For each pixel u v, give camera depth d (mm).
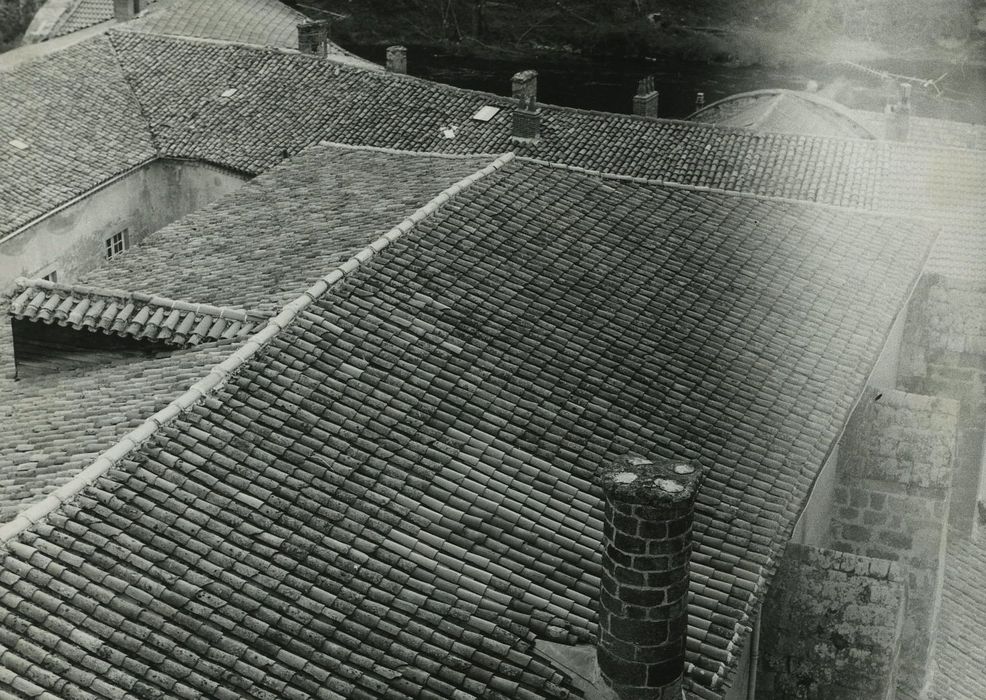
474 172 23094
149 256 23141
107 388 17750
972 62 62656
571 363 18750
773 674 17562
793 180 36375
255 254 21594
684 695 13828
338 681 13125
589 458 17047
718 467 17656
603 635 13453
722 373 19672
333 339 17578
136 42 44438
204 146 39969
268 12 51531
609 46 71062
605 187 24078
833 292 22891
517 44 72062
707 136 39031
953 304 27859
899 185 35625
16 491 15016
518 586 14789
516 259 20781
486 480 16172
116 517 14164
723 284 22000
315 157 27484
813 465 18344
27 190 35781
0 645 12664
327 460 15680
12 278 34688
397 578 14516
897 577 17203
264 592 13836
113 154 38875
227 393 16250
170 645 13031
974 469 26906
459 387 17562
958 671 22188
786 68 66125
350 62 48750
